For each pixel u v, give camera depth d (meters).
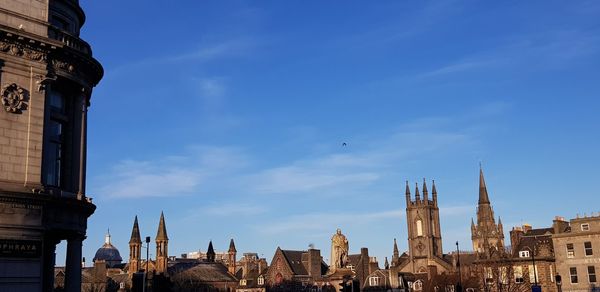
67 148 42.28
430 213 183.62
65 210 40.50
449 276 133.00
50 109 40.97
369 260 146.12
